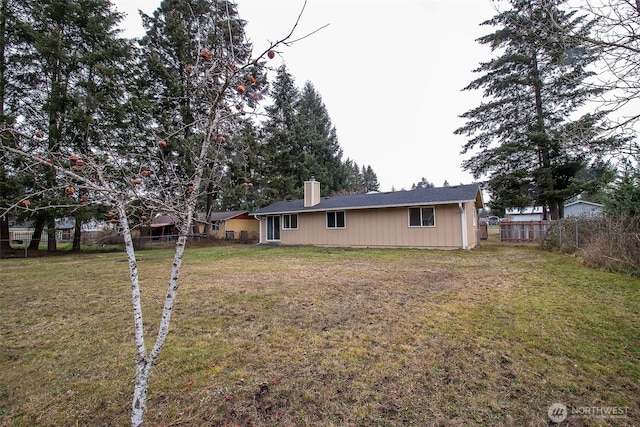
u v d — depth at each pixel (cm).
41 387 255
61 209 1341
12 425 209
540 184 1631
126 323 405
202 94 230
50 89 1324
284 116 2720
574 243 959
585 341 318
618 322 366
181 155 1216
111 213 216
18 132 193
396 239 1340
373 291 548
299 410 220
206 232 2241
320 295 527
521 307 431
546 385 243
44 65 1324
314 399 232
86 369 284
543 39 336
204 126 216
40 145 203
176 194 225
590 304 435
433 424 203
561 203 1655
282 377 263
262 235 1859
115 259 1173
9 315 448
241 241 2123
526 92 1641
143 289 600
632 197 673
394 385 248
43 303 511
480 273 700
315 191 1627
